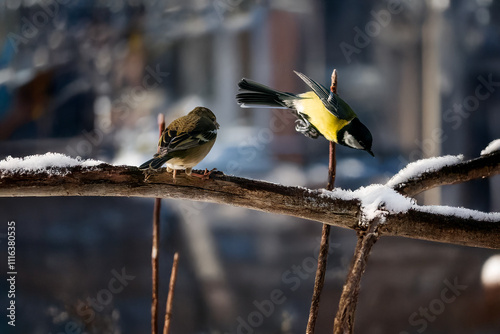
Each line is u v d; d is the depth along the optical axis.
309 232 15.12
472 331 11.75
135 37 24.64
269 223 15.06
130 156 21.55
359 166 22.53
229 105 24.20
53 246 14.81
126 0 24.84
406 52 26.45
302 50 25.31
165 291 13.15
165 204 16.25
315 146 22.81
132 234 15.41
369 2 27.95
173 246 15.32
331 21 28.03
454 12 23.19
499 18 23.56
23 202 17.14
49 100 24.02
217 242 14.85
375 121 27.73
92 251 14.62
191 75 24.86
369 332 11.83
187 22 24.64
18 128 23.66
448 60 23.25
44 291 12.59
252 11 24.45
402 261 13.41
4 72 24.73
